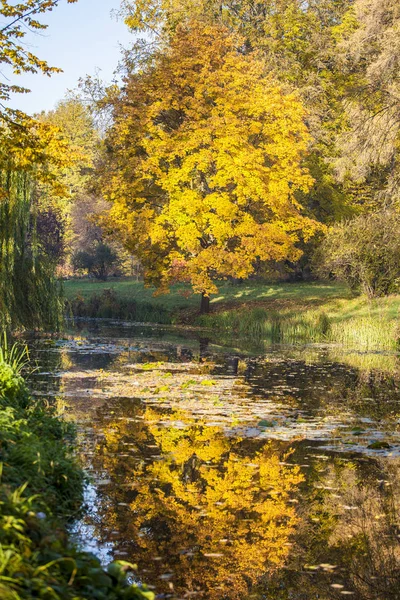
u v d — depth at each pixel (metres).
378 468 9.48
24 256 27.42
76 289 51.69
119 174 35.81
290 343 28.38
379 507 7.95
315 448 10.48
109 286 52.53
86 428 11.24
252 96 34.84
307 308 35.16
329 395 15.38
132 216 35.81
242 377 17.89
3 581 3.95
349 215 40.88
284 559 6.48
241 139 33.59
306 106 42.06
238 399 14.46
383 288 33.81
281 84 41.78
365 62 38.91
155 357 22.25
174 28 43.56
